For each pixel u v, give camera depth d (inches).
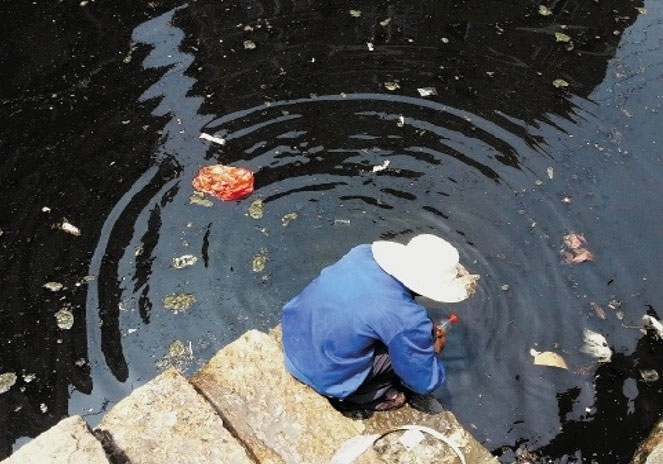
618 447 171.5
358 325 142.6
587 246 211.3
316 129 238.7
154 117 240.7
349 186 223.8
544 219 217.5
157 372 181.6
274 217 215.6
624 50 271.4
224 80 253.6
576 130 242.4
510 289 201.3
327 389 152.3
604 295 200.4
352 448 143.9
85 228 210.4
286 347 157.2
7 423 171.0
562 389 181.8
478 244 211.3
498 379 183.3
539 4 288.7
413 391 163.0
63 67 256.4
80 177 223.0
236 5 282.8
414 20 279.1
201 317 192.7
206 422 137.6
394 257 146.2
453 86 254.2
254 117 241.9
